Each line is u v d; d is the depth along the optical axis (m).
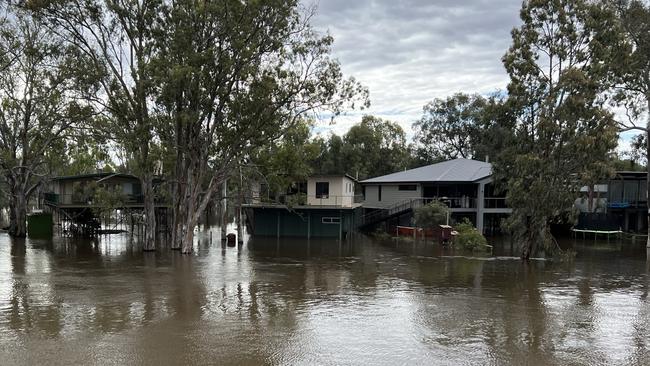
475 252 33.94
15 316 15.44
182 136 31.81
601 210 46.41
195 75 28.14
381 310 16.80
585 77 26.77
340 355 12.20
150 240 33.31
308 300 18.27
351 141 71.06
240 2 27.80
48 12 30.45
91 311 16.17
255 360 11.77
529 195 28.28
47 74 40.59
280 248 35.75
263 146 33.28
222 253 32.69
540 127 27.72
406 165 70.50
